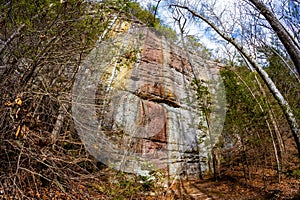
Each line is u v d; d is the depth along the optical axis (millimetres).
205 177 6918
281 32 4039
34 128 3107
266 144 6918
